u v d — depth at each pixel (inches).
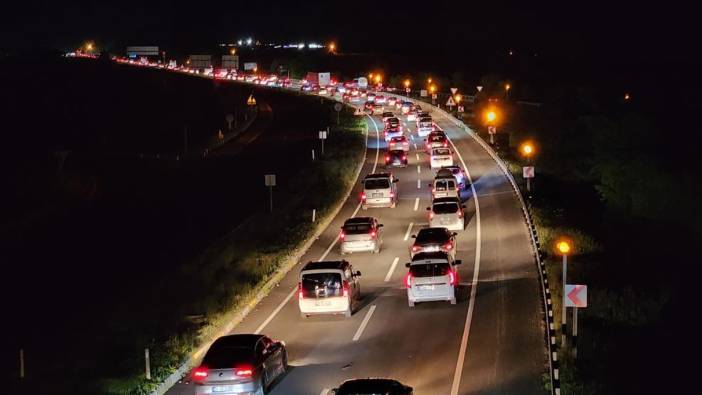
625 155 2851.9
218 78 7165.4
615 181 2753.4
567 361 925.2
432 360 954.1
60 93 6481.3
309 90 6077.8
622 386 920.3
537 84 5369.1
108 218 2327.8
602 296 1301.7
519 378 869.8
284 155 3292.3
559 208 2064.5
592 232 2017.7
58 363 1034.7
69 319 1349.7
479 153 2930.6
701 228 2613.2
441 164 2600.9
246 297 1264.8
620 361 1019.9
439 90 5880.9
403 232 1777.8
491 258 1486.2
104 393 867.4
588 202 2677.2
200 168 3206.2
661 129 3179.1
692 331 1264.8
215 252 1669.5
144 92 6678.2
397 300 1255.5
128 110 6053.2
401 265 1493.6
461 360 946.7
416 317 1149.7
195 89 6653.5
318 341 1064.2
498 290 1264.8
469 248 1573.6
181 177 3021.7
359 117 4293.8
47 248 1973.4
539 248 1423.5
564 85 4965.6
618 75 5585.6
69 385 925.2
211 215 2313.0
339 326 1129.4
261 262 1493.6
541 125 3622.0
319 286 1155.9
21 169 3489.2
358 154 2940.5
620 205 2721.5
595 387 853.2
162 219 2292.1
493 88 5044.3
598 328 1150.3
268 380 866.8
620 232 2367.1
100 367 982.4
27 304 1482.5
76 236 2108.8
